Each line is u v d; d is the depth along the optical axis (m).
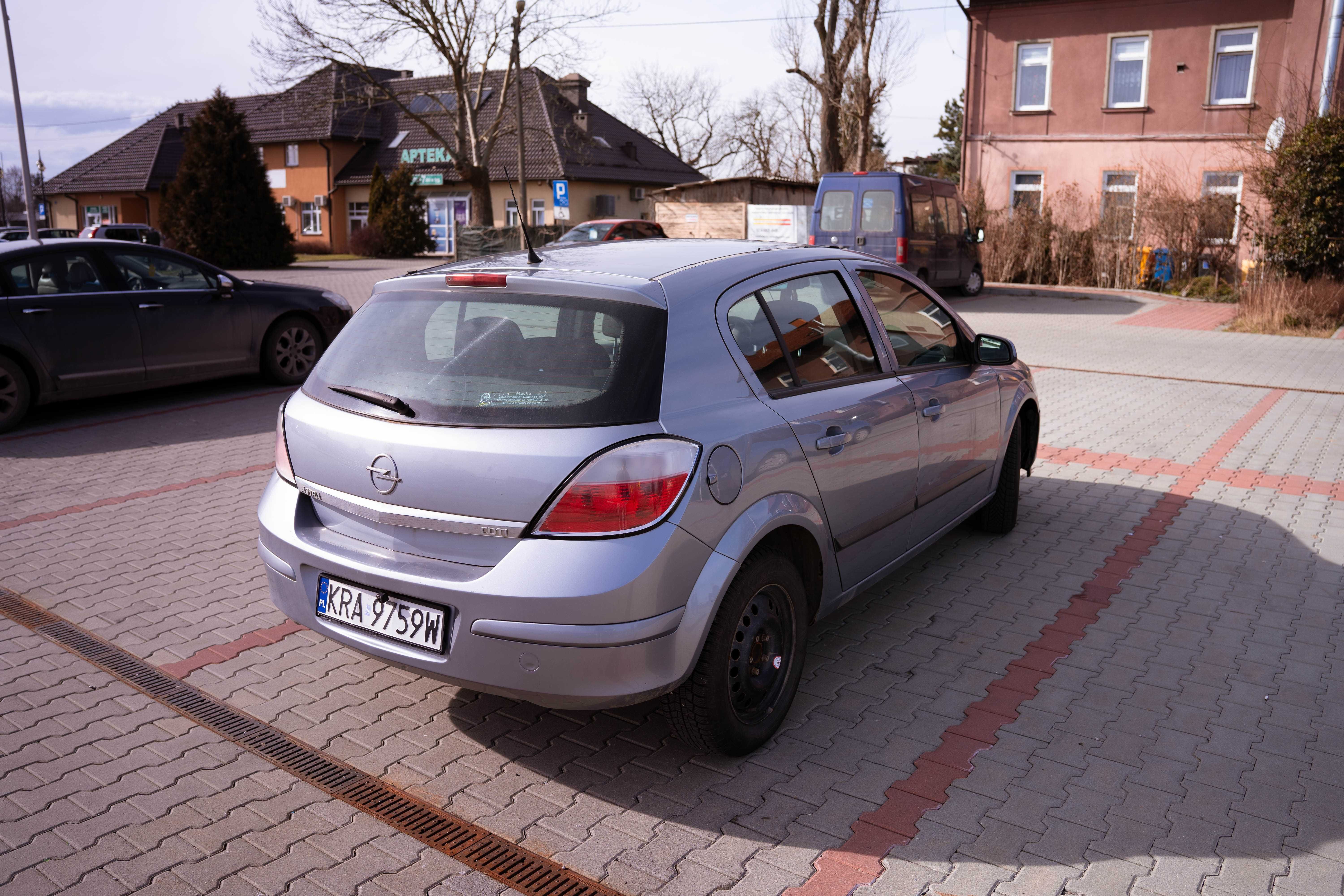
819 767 3.25
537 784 3.17
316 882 2.70
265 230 33.91
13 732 3.51
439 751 3.38
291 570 3.27
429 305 3.29
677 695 3.06
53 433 8.44
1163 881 2.66
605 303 3.05
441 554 2.93
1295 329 15.53
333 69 34.75
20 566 5.21
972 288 21.55
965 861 2.75
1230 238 21.39
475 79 42.50
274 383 10.84
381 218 41.50
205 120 33.56
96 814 3.02
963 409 4.60
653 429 2.85
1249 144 20.52
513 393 2.91
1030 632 4.31
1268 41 23.20
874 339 4.06
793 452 3.29
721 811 3.01
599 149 45.75
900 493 4.07
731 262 3.47
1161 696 3.72
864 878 2.68
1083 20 25.14
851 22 28.11
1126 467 7.16
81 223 54.62
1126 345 14.05
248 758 3.35
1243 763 3.26
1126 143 25.12
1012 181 26.78
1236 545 5.45
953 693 3.76
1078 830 2.89
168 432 8.47
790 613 3.39
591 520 2.74
